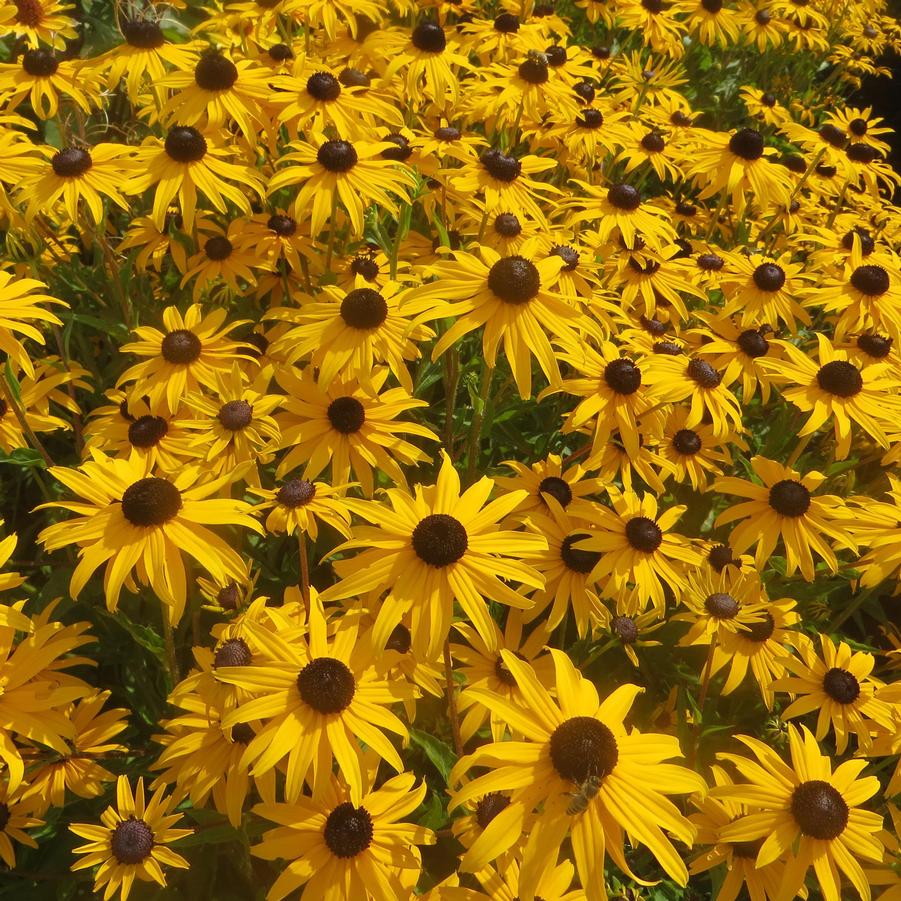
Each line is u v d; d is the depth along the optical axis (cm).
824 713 41
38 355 53
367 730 32
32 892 40
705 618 42
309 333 41
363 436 42
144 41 53
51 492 49
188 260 53
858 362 52
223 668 32
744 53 108
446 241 49
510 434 53
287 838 32
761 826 33
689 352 52
